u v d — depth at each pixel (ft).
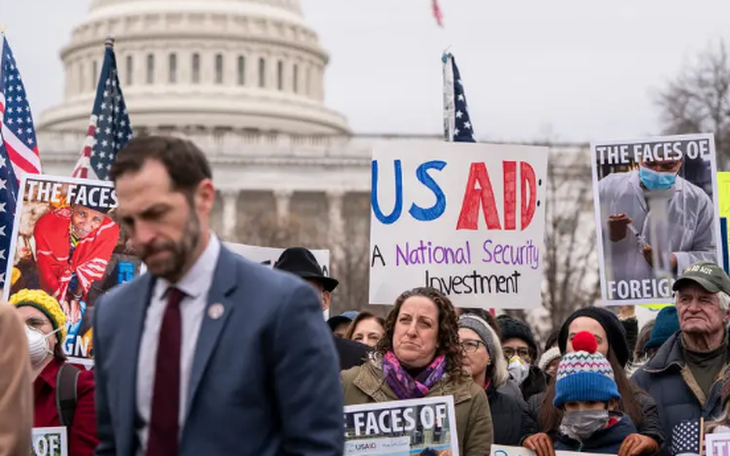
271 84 483.10
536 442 32.37
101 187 40.14
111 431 23.26
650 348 41.68
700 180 43.42
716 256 43.27
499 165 43.24
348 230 330.75
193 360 22.17
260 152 420.77
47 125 478.59
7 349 23.99
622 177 43.83
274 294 22.43
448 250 42.80
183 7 478.59
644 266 43.60
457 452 31.91
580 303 230.68
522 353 47.03
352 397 32.99
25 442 24.02
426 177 42.96
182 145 22.26
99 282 39.81
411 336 32.71
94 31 483.92
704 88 226.79
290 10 499.51
